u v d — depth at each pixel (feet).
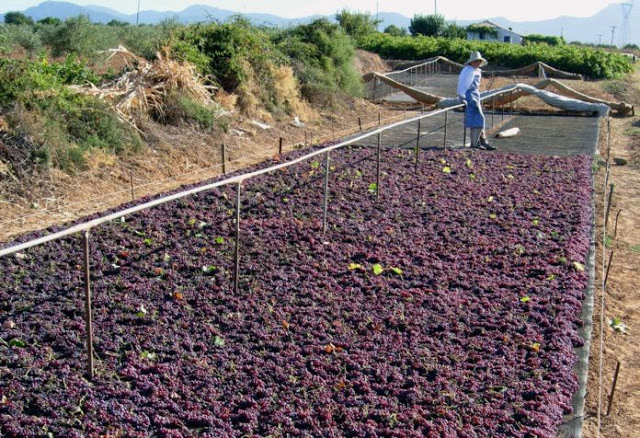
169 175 38.19
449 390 14.88
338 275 21.56
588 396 16.31
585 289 21.21
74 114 37.06
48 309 18.43
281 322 18.10
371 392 14.82
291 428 13.38
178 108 44.42
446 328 17.93
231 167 40.96
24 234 26.35
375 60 118.52
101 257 22.41
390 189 32.45
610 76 117.91
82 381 14.90
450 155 41.29
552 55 124.67
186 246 23.72
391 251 23.84
